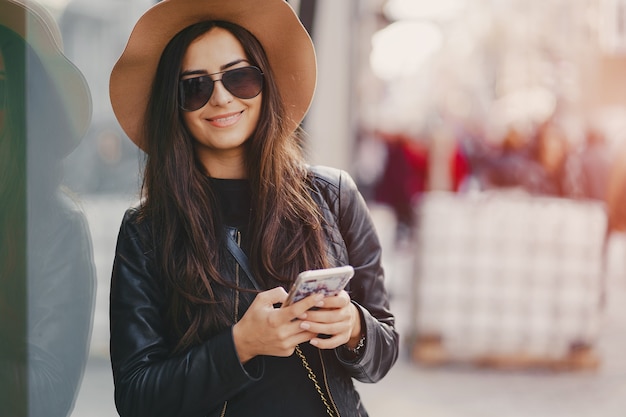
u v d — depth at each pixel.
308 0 3.95
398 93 10.73
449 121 9.30
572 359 5.39
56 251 1.89
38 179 1.85
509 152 7.59
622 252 9.20
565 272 5.35
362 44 9.55
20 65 1.81
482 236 5.38
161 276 1.71
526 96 8.52
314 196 1.80
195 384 1.58
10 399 1.81
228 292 1.68
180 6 1.70
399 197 9.02
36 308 1.85
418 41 9.75
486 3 9.36
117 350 1.69
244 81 1.72
